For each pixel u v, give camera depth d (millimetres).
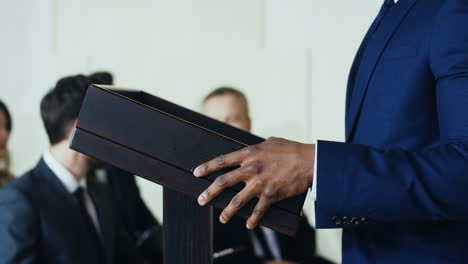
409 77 851
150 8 3775
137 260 2211
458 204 737
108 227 1979
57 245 1651
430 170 743
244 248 1779
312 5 3248
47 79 3998
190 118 1035
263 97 3512
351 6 2949
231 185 752
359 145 796
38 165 1782
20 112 4043
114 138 781
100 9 3877
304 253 2414
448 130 782
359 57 1004
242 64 3590
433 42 816
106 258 1912
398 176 747
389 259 888
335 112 3102
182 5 3713
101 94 786
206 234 815
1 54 4082
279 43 3520
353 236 945
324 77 3191
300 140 3352
